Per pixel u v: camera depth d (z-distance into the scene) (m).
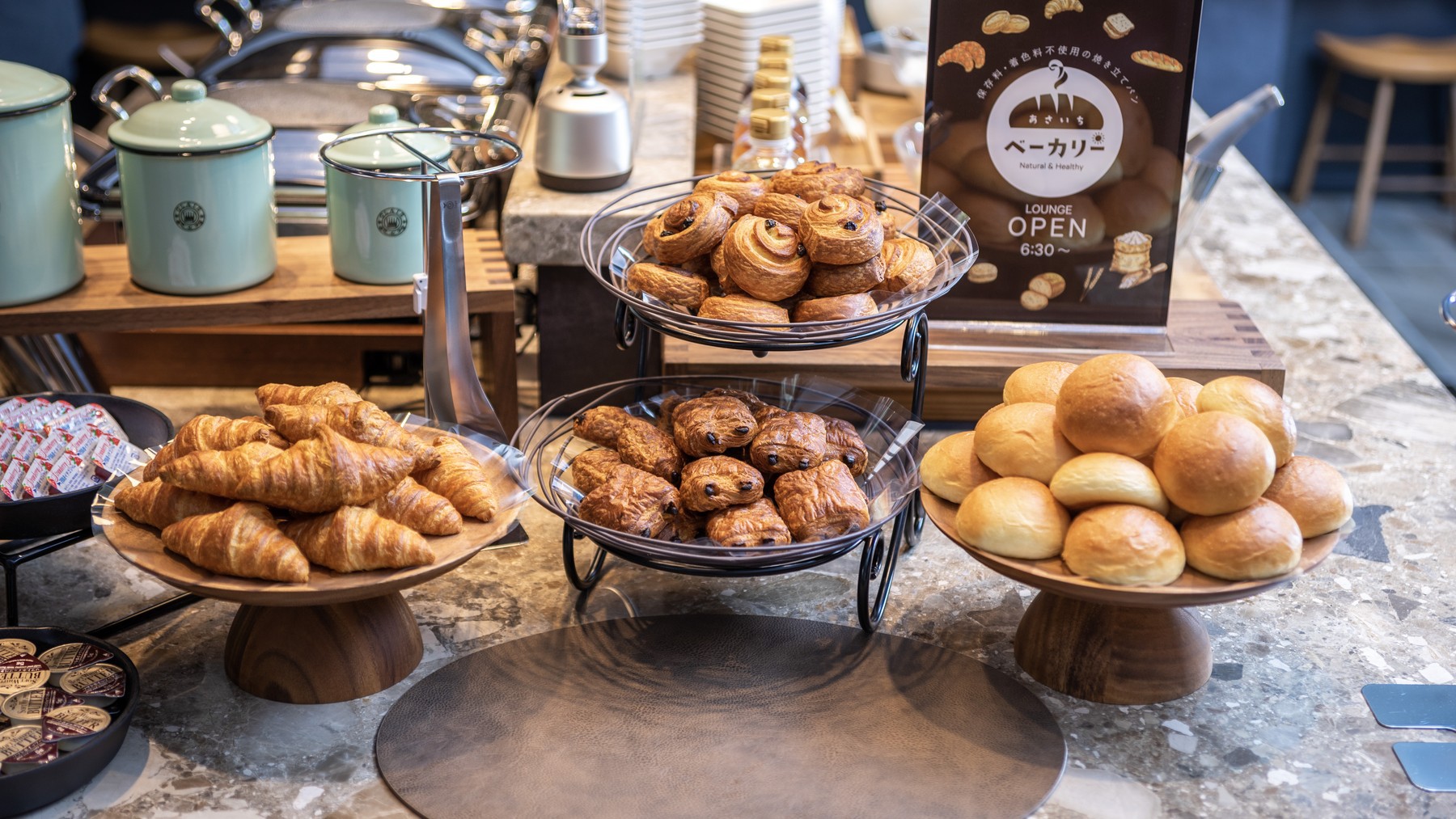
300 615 0.96
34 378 1.34
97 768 0.88
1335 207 4.15
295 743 0.93
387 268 1.24
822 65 1.80
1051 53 1.22
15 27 2.92
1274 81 3.67
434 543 0.93
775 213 1.04
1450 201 4.12
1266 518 0.88
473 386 1.16
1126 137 1.24
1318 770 0.92
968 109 1.24
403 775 0.89
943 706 0.97
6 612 1.03
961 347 1.29
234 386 1.44
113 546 0.92
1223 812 0.88
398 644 0.99
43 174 1.16
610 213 1.21
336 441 0.89
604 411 1.11
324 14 1.88
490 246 1.35
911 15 2.17
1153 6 1.20
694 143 1.72
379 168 1.20
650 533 0.97
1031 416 0.95
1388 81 3.73
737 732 0.94
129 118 1.18
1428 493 1.27
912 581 1.14
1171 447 0.89
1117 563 0.87
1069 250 1.29
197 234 1.18
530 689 0.98
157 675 1.00
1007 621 1.09
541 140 1.39
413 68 1.73
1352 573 1.15
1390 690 1.00
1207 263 1.82
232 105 1.21
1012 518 0.90
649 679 1.00
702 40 1.85
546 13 2.12
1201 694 1.00
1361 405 1.44
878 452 1.12
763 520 0.96
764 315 0.99
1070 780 0.90
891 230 1.11
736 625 1.07
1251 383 0.96
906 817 0.85
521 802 0.86
